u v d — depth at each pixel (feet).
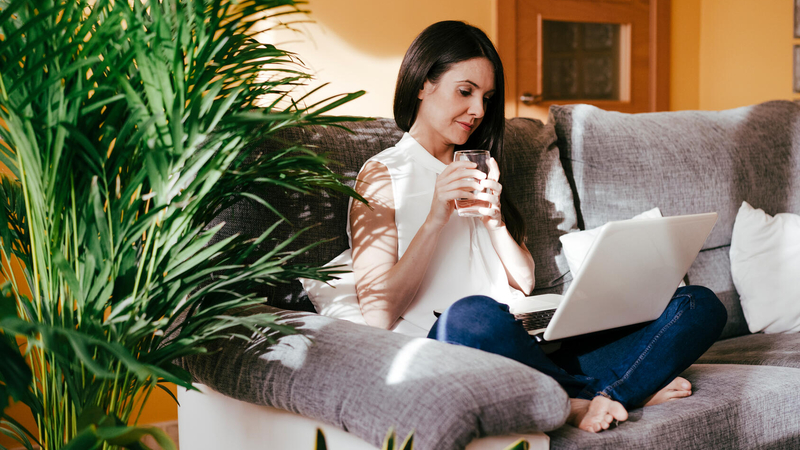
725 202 6.30
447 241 4.60
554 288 5.58
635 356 3.77
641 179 6.00
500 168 5.11
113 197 2.95
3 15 2.39
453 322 3.52
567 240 5.54
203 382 3.91
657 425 3.28
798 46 12.93
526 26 11.68
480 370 2.83
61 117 2.64
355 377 2.97
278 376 3.30
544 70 12.07
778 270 5.91
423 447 2.56
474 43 4.74
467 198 4.09
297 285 4.58
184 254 2.98
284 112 3.10
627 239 3.40
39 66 2.48
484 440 2.78
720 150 6.41
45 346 2.32
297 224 4.56
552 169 5.75
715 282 6.15
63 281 2.83
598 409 3.30
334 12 10.07
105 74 3.07
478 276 4.67
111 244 2.77
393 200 4.51
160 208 2.74
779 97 13.08
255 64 3.22
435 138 4.88
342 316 4.25
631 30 12.69
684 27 13.16
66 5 2.67
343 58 10.21
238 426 3.91
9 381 2.31
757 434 3.66
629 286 3.60
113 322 2.77
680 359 3.73
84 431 2.38
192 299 3.16
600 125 6.11
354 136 4.97
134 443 2.49
